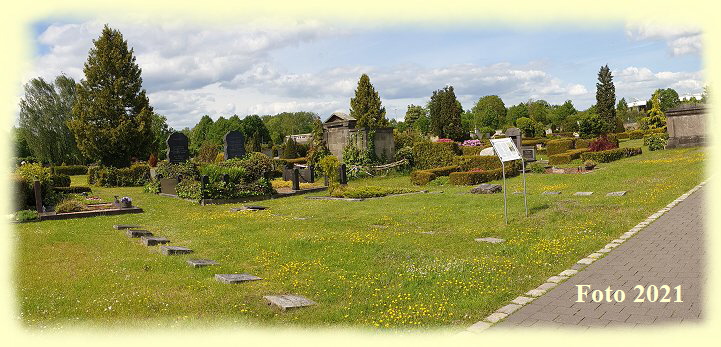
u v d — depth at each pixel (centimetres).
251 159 2961
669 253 970
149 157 4575
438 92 5925
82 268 1005
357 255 1083
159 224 1605
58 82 5478
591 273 878
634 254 984
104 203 2188
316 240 1235
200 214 1839
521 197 1869
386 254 1083
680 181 1881
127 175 3269
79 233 1408
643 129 5441
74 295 824
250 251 1154
